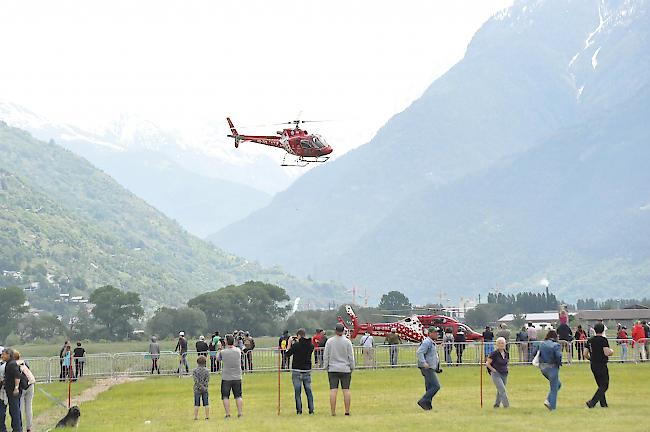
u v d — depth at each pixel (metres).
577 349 88.56
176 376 89.69
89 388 77.00
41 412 57.72
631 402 52.28
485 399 55.81
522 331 91.88
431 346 49.97
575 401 53.50
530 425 42.34
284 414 50.50
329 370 48.53
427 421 44.62
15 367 44.59
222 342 89.50
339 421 45.59
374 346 89.88
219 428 44.72
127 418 52.00
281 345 88.19
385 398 58.28
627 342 92.25
